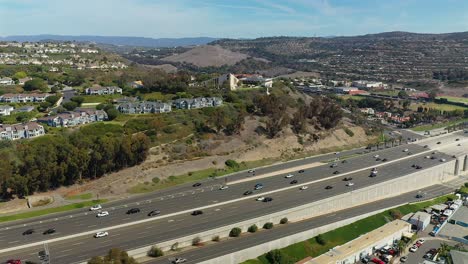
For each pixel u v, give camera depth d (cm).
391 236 11806
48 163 13162
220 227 10819
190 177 15350
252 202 12862
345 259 10462
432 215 13738
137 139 15362
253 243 10475
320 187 14450
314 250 11094
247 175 15862
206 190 14038
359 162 18038
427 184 16962
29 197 12650
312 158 18862
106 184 13938
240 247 10200
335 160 18338
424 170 16675
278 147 19038
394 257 11012
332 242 11544
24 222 11162
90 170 14275
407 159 18638
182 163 15988
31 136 16438
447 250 11319
